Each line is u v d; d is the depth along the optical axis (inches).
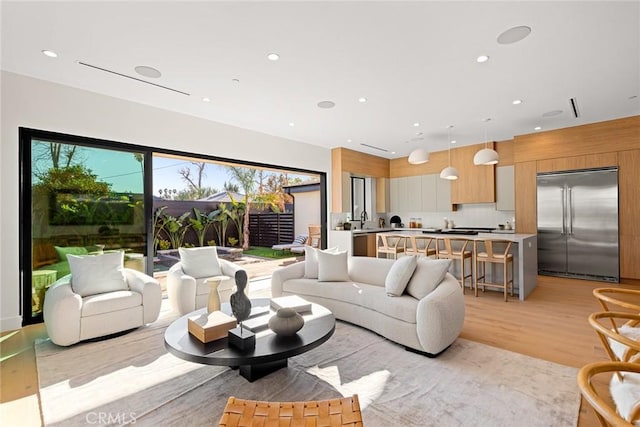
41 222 141.5
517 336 122.0
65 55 119.6
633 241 199.8
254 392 84.7
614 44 113.8
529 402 79.0
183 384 89.1
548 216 231.5
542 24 101.6
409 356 106.0
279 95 159.9
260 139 226.8
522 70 134.3
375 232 290.4
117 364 101.2
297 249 363.9
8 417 75.7
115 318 122.2
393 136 245.1
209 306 104.0
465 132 235.0
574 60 125.6
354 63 127.1
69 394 84.5
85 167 153.6
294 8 92.9
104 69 131.0
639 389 51.2
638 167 197.5
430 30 104.8
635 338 66.1
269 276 252.8
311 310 111.0
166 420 73.7
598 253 211.8
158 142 175.2
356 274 158.1
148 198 172.6
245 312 95.4
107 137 157.3
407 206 327.6
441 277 120.4
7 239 130.9
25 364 101.7
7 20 97.3
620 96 164.9
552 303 165.2
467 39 110.4
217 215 384.5
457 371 95.0
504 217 271.6
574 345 113.0
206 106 175.0
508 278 188.1
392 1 90.3
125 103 163.6
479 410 76.1
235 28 102.6
